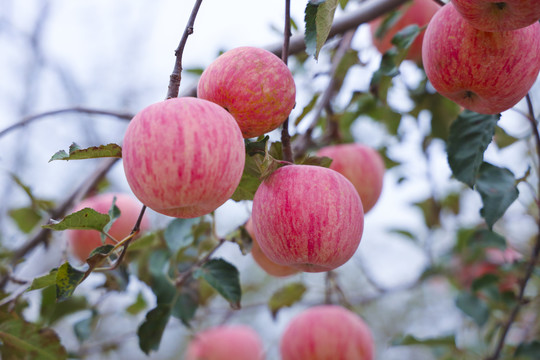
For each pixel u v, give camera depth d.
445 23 0.78
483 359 1.08
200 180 0.70
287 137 0.81
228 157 0.71
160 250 0.98
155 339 0.94
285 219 0.76
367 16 0.99
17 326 0.89
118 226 1.07
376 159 1.03
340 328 1.02
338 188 0.77
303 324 1.04
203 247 1.03
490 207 0.88
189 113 0.71
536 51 0.77
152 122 0.71
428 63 0.80
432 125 1.12
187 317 0.98
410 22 1.06
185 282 0.98
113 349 1.19
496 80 0.77
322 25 0.79
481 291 1.12
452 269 1.33
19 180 1.08
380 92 1.01
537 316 1.21
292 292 1.11
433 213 1.32
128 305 1.14
